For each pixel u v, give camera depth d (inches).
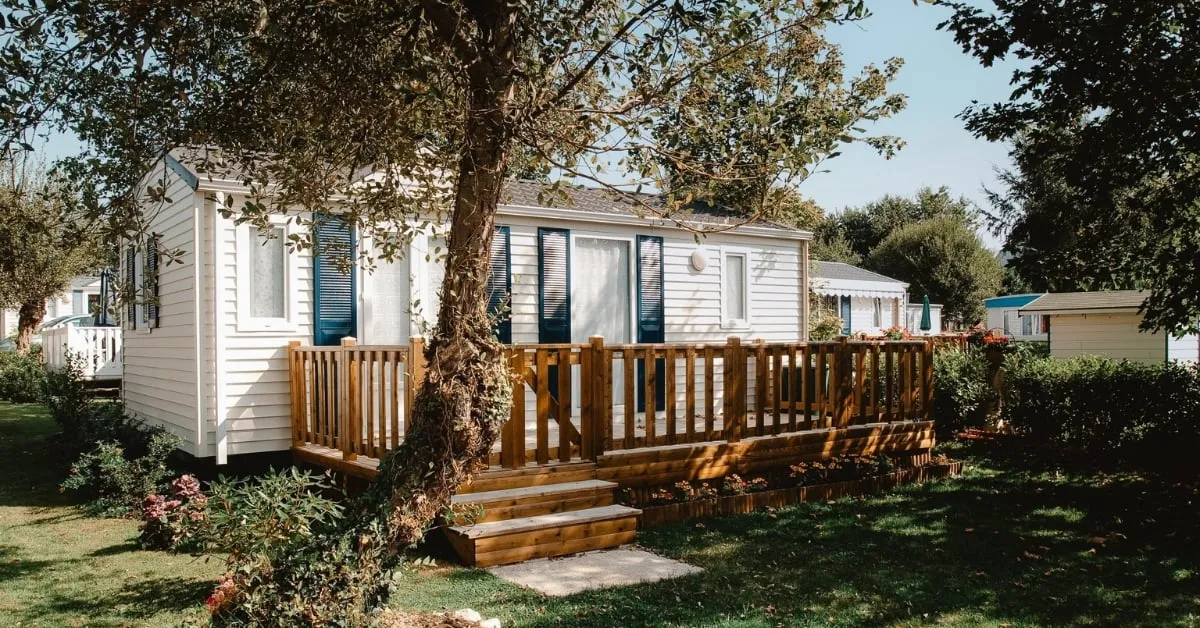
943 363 499.2
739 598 210.5
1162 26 305.4
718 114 208.7
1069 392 435.2
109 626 192.2
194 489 277.1
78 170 195.2
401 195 247.0
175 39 181.9
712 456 324.8
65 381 464.4
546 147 212.2
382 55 207.8
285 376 349.1
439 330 187.6
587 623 189.6
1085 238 347.6
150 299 217.9
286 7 184.2
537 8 187.0
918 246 1692.9
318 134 219.8
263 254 345.1
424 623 179.8
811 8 191.3
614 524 265.9
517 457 279.9
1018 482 372.5
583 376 297.1
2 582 228.7
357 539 168.7
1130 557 251.1
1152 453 394.6
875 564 244.1
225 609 163.3
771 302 526.3
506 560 245.1
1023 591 218.5
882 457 371.9
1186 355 614.2
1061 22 299.4
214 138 209.5
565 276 428.1
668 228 468.8
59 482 383.2
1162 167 313.3
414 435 181.9
